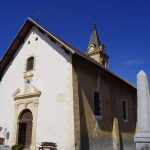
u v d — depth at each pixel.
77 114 14.20
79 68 15.84
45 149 14.46
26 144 16.06
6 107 18.42
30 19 18.19
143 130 7.40
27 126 16.52
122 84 21.39
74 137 13.48
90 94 16.30
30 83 17.28
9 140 17.06
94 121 15.95
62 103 14.77
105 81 18.64
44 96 15.95
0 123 18.31
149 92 7.75
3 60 19.77
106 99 18.17
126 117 20.95
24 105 17.03
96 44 36.53
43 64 16.97
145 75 7.89
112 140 17.56
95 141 15.51
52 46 16.86
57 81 15.59
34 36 18.62
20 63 18.89
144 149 7.17
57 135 14.27
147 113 7.50
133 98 23.22
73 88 14.61
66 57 15.67
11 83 18.88
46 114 15.36
